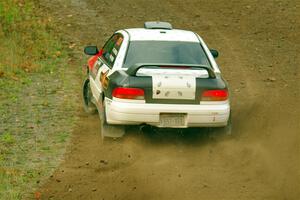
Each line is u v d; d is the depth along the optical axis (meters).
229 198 17.97
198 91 21.33
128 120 21.23
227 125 22.66
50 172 20.03
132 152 21.92
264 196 18.14
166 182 19.20
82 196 18.12
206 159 21.45
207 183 19.17
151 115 21.17
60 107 27.78
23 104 28.09
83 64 37.03
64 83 32.31
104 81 22.77
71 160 21.14
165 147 22.55
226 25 47.59
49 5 51.66
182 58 22.73
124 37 23.80
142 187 18.83
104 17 49.12
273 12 51.22
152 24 25.34
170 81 21.22
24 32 43.19
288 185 19.00
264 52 40.72
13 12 47.19
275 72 35.97
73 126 24.98
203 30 46.25
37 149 22.14
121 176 19.72
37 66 35.41
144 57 22.64
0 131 24.06
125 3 53.56
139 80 21.17
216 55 25.86
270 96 30.69
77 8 51.34
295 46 42.31
